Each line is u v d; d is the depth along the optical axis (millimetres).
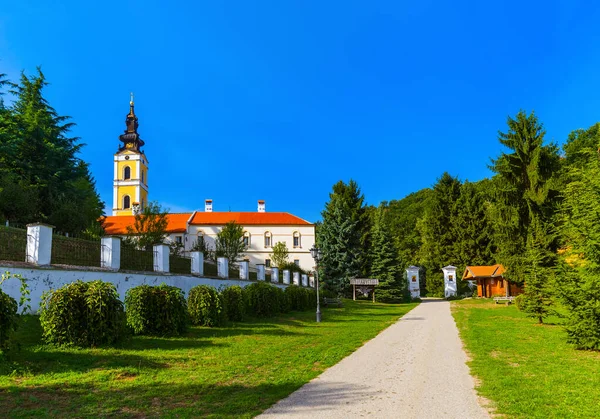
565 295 11930
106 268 14414
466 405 6395
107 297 10031
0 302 7785
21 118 29359
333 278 49125
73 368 7879
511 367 9289
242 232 42844
